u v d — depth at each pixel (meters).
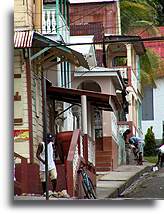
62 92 26.52
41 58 23.91
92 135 32.91
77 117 33.44
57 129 28.42
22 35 21.70
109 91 35.81
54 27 26.23
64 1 29.39
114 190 25.25
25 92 22.42
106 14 46.78
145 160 45.38
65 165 20.86
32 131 22.34
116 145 37.97
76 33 42.66
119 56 46.34
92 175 24.16
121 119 44.12
